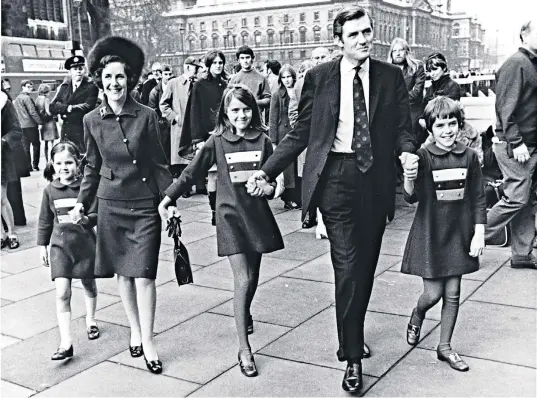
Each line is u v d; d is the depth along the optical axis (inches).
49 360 155.9
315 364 146.7
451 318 144.1
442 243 141.8
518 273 208.1
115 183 147.2
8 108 290.0
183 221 316.2
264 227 146.0
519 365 142.2
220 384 138.8
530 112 203.5
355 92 129.0
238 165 145.6
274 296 195.3
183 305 191.9
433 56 297.3
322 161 129.7
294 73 298.0
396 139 135.2
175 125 374.0
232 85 150.1
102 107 149.3
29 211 353.1
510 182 210.1
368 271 133.6
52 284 220.8
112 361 153.9
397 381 136.6
